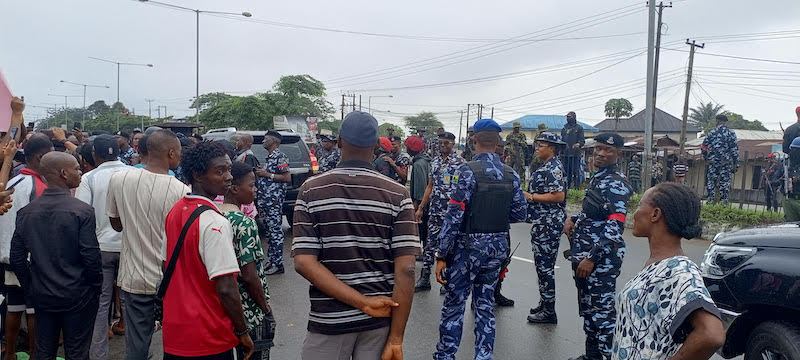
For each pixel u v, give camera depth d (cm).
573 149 1446
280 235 734
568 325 546
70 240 349
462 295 411
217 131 1152
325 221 252
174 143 364
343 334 252
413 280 257
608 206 401
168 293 272
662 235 210
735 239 371
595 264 408
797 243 329
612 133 409
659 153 1652
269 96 3553
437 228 646
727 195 1248
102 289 423
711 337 177
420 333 525
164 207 351
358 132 257
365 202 252
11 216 396
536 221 532
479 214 398
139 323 358
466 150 1587
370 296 254
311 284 260
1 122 291
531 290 675
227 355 278
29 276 352
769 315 348
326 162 912
